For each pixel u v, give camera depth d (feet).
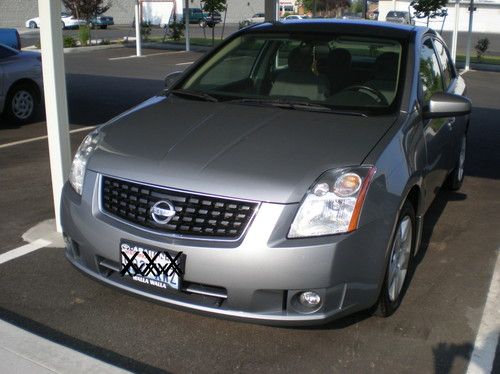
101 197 10.85
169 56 75.46
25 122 31.09
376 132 11.62
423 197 13.09
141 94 41.34
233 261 9.61
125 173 10.64
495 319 11.94
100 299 12.32
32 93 31.30
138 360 10.32
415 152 12.25
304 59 14.51
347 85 13.66
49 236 15.42
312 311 9.96
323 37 14.85
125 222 10.46
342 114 12.55
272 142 11.09
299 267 9.57
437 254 15.19
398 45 14.40
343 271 9.82
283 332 11.26
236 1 210.18
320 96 13.56
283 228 9.63
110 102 37.55
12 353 10.14
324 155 10.62
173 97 14.12
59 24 14.35
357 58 14.28
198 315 10.86
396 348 10.85
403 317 11.91
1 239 15.26
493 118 35.55
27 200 18.31
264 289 9.67
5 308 11.88
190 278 9.87
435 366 10.34
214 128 11.78
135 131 11.90
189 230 9.96
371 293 10.44
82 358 10.04
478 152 26.18
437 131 14.53
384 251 10.46
